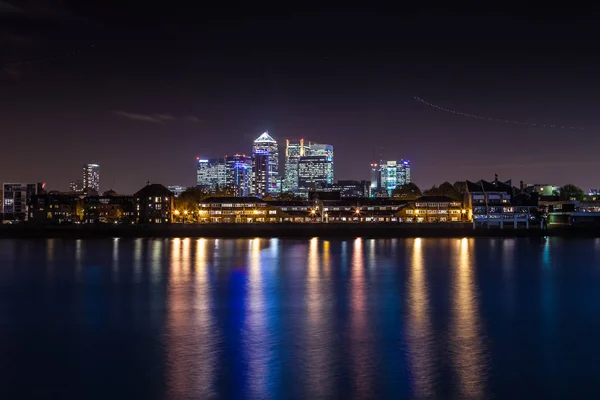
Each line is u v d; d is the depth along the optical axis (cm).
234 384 4991
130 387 4934
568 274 11431
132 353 5834
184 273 11681
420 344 6106
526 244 19000
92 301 8581
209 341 6259
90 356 5744
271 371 5297
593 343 6144
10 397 4738
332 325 6950
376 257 14762
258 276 11206
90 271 12019
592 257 14638
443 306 8106
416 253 15875
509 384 4966
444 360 5578
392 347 6003
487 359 5600
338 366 5419
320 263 13438
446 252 16138
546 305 8175
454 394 4759
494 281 10494
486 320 7200
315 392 4819
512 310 7819
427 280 10650
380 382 5019
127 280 10719
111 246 18525
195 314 7619
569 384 4962
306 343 6162
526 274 11450
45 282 10488
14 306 8212
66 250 16938
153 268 12506
